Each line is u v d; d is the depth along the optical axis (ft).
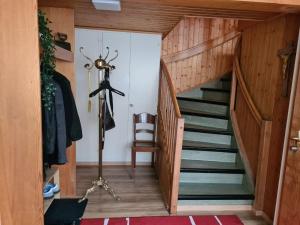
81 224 7.93
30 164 5.56
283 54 7.93
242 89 10.52
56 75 6.77
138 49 12.14
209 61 14.55
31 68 5.27
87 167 12.74
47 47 6.06
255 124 9.57
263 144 8.74
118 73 12.22
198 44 14.30
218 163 10.71
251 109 9.68
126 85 12.37
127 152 12.96
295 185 6.86
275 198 8.23
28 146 5.49
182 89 14.55
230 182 10.22
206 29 14.20
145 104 12.63
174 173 8.58
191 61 14.40
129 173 12.29
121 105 12.50
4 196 5.59
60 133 6.29
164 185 10.05
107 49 11.92
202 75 14.61
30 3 5.09
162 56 14.12
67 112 6.69
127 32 11.91
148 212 8.85
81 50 11.77
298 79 6.89
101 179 10.10
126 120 12.67
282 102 8.11
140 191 10.46
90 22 11.04
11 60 5.22
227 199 9.22
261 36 9.67
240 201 9.36
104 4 7.29
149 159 13.26
